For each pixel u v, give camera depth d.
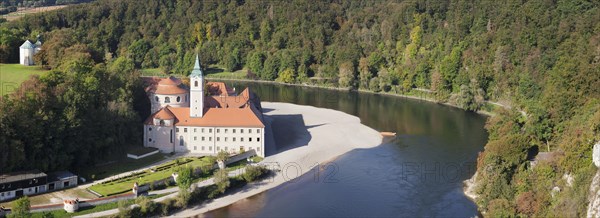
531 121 190.00
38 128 172.38
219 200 170.50
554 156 157.75
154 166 192.00
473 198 169.38
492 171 163.88
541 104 199.75
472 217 155.75
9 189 159.38
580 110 183.50
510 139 167.88
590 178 135.25
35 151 171.75
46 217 146.12
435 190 177.38
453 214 158.75
